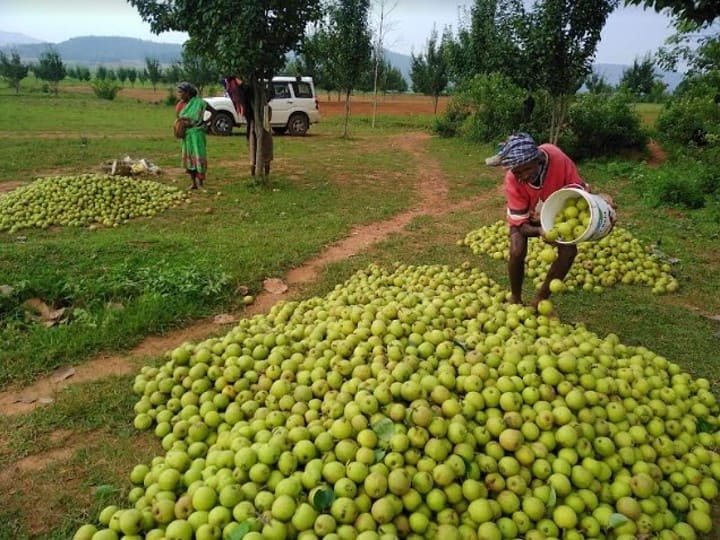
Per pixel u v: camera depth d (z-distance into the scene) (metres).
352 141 25.86
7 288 6.20
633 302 6.93
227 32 11.70
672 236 9.78
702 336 6.00
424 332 4.75
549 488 3.31
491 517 3.11
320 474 3.26
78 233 9.46
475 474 3.31
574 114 19.86
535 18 16.52
